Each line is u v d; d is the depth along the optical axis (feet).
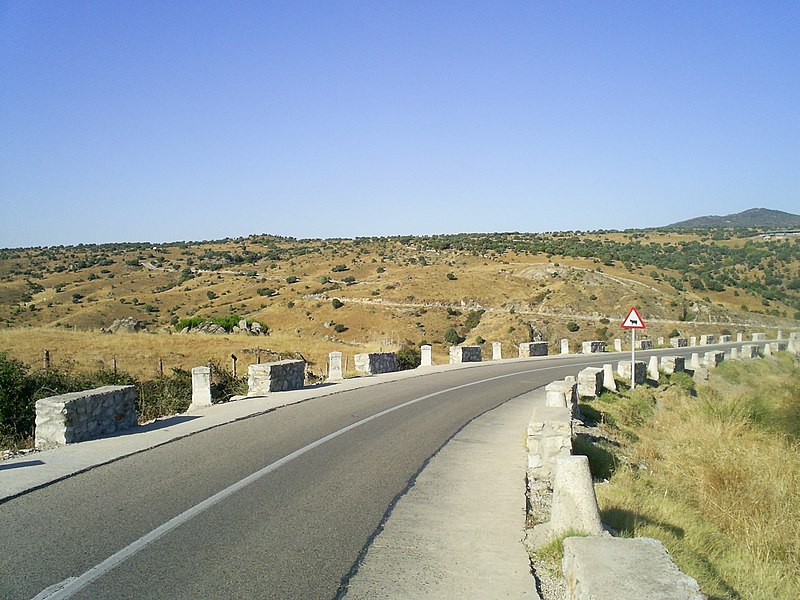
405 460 32.17
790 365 124.47
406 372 85.81
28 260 471.21
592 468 34.47
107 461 29.48
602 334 212.02
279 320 273.54
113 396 37.24
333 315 269.23
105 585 16.14
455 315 261.44
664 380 88.12
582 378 62.64
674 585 12.32
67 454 30.71
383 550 19.72
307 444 34.88
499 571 18.47
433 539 20.93
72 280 396.16
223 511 22.58
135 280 410.52
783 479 41.65
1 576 16.51
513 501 25.53
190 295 353.31
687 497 37.58
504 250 428.15
